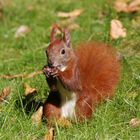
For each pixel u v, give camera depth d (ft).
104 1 51.70
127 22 45.85
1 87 37.63
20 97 33.35
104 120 31.37
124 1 50.85
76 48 34.91
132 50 40.88
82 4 53.62
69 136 30.63
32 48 44.88
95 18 49.08
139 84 35.96
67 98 31.50
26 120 32.37
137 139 29.89
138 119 31.73
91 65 33.45
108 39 42.86
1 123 32.24
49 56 30.40
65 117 31.89
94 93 32.91
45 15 52.65
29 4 55.83
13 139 30.81
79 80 31.37
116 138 30.19
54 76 30.42
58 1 55.52
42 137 31.27
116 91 34.65
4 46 47.34
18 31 49.60
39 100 35.14
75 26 47.85
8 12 54.08
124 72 37.40
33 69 40.47
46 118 31.96
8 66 41.98
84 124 31.40
